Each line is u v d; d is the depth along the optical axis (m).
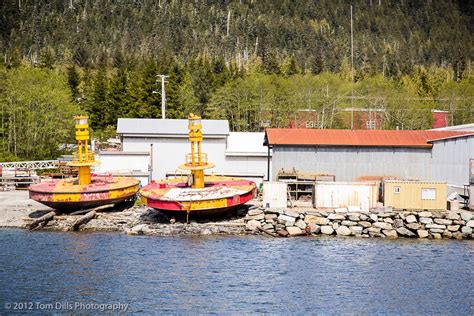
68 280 36.31
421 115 132.00
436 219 49.38
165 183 55.47
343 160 59.84
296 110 126.94
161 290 34.69
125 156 64.25
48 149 101.56
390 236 49.12
